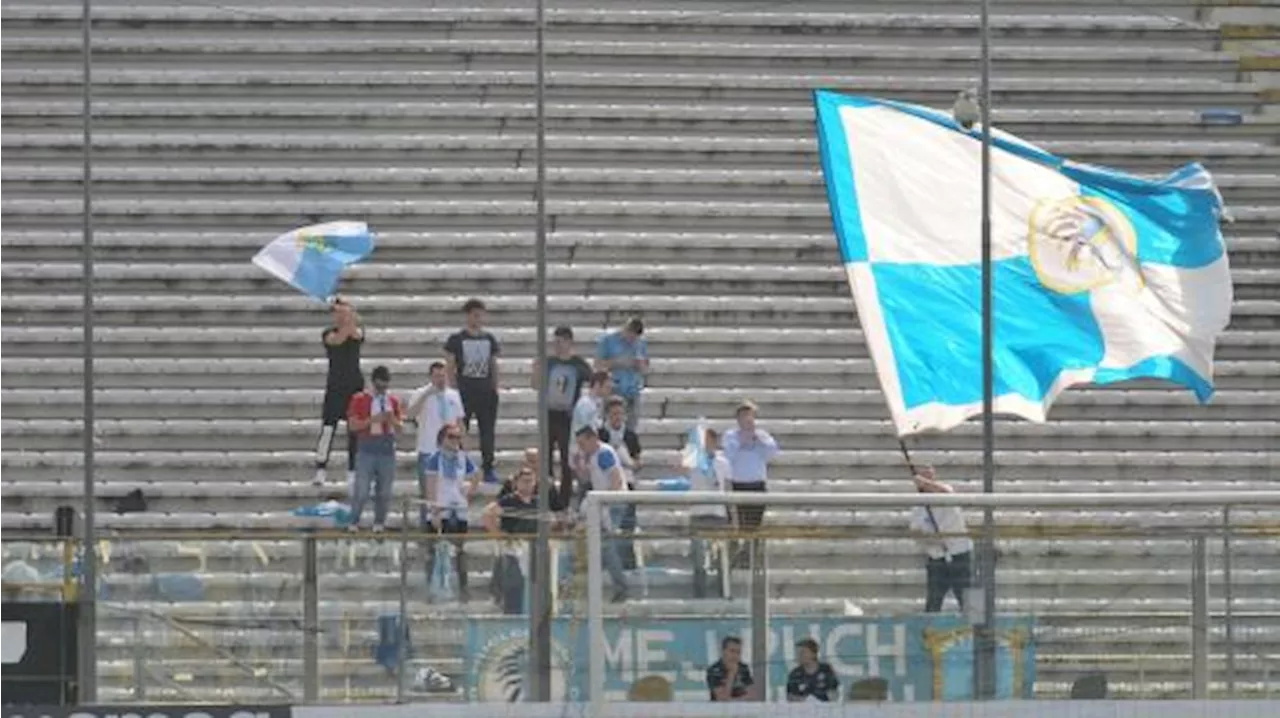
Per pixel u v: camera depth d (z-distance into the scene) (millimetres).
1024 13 81500
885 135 59938
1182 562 53500
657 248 74812
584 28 79500
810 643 52875
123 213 74875
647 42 79438
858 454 70625
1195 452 72125
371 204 75250
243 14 78938
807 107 78125
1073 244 59625
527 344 72000
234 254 74312
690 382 72125
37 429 70000
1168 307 59500
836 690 52875
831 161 59812
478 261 74375
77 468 69312
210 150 76312
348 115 77062
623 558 52719
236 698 53000
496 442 69312
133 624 53094
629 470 63812
